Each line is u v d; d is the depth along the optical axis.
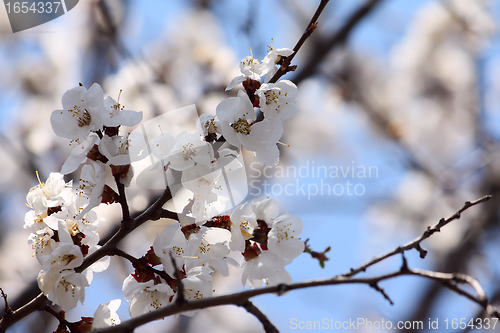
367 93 7.26
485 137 7.25
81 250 1.89
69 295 1.79
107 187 1.85
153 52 6.37
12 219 6.58
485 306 1.36
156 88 5.62
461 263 6.66
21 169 6.43
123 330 1.40
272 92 1.88
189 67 6.15
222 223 1.99
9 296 3.58
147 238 5.29
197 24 6.65
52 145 6.19
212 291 1.89
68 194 1.94
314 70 5.36
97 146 1.80
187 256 1.88
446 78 7.52
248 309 1.48
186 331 6.88
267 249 2.04
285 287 1.39
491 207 6.84
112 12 5.84
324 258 2.12
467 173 7.04
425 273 1.47
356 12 5.33
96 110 1.73
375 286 1.46
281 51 1.93
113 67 6.00
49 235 1.90
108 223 4.02
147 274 1.87
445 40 7.44
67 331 1.87
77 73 6.35
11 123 6.46
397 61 7.64
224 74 5.98
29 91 6.70
